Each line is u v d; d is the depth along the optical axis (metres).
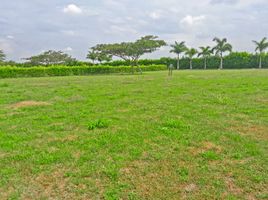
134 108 9.72
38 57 60.84
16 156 5.09
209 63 69.19
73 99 12.13
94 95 13.51
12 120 8.02
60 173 4.44
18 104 10.94
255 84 17.17
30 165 4.73
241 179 4.23
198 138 6.07
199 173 4.43
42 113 9.05
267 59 64.00
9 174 4.39
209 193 3.86
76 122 7.71
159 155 5.12
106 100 11.75
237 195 3.80
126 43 45.00
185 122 7.47
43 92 15.16
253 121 7.55
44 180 4.21
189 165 4.73
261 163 4.77
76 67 47.56
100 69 49.75
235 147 5.54
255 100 11.04
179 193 3.87
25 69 42.12
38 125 7.40
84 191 3.90
